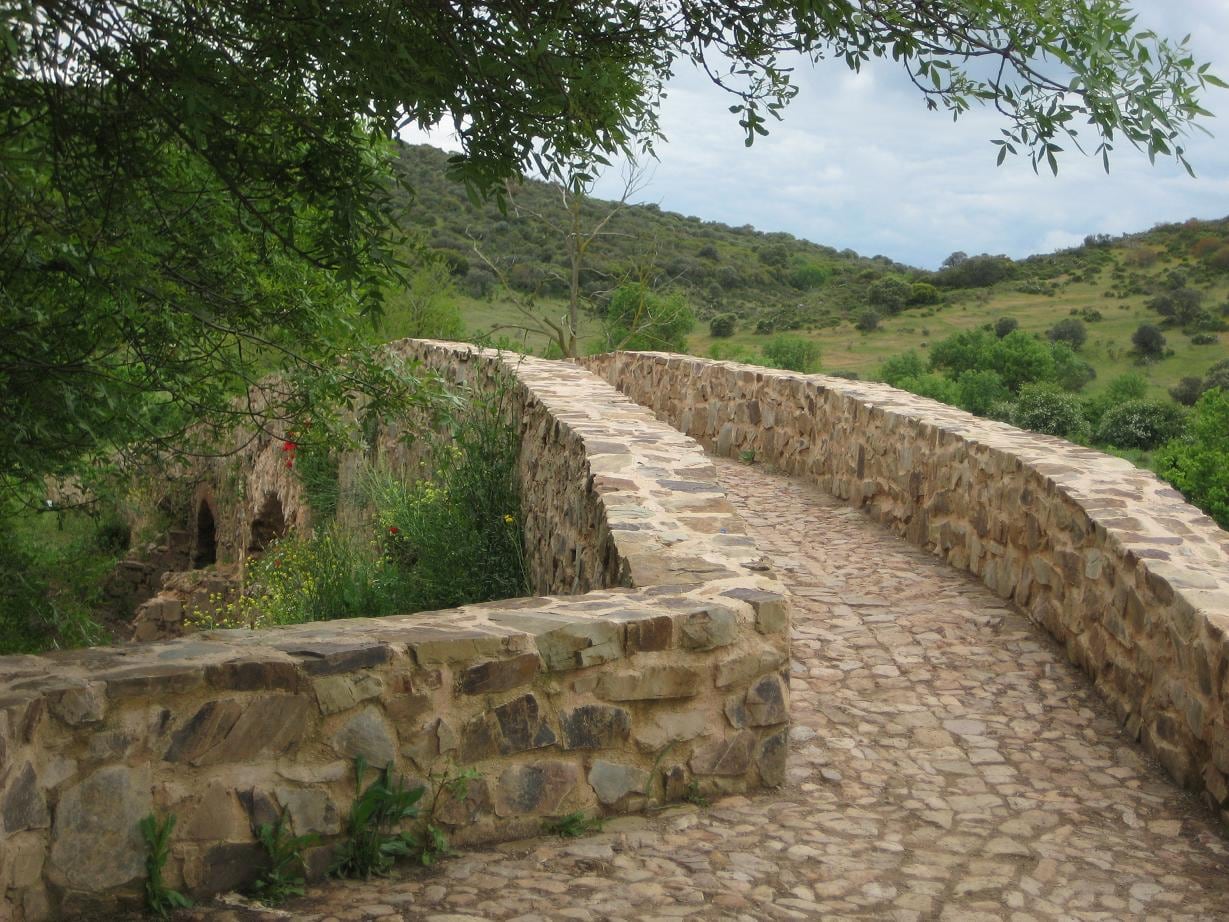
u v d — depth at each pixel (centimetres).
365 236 392
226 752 323
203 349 574
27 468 598
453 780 361
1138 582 502
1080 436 3594
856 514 952
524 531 837
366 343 580
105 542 2362
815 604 684
